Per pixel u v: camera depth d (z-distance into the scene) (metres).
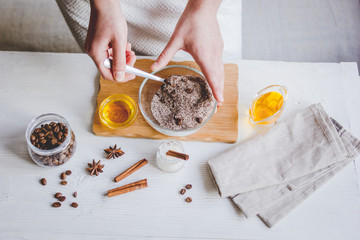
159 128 0.73
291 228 0.71
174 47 0.76
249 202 0.71
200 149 0.77
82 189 0.73
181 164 0.74
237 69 0.81
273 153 0.74
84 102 0.80
